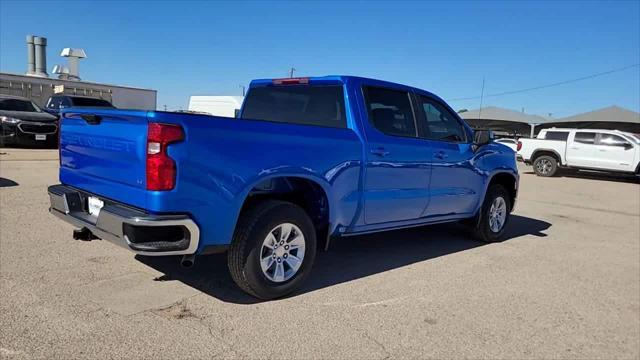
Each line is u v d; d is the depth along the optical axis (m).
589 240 7.91
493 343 3.88
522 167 26.12
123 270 4.89
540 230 8.55
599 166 19.61
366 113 5.14
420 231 7.73
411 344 3.75
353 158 4.87
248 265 4.16
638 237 8.43
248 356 3.38
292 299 4.46
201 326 3.78
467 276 5.49
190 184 3.69
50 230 6.15
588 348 3.93
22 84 27.89
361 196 5.01
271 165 4.16
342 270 5.44
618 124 32.28
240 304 4.24
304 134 4.43
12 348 3.27
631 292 5.33
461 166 6.32
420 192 5.72
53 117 16.17
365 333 3.87
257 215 4.18
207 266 5.15
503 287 5.20
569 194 14.62
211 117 3.80
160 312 3.97
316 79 5.35
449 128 6.33
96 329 3.61
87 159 4.38
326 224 4.81
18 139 15.30
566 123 33.28
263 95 5.91
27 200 7.77
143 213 3.68
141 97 32.81
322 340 3.70
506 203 7.34
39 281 4.47
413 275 5.39
